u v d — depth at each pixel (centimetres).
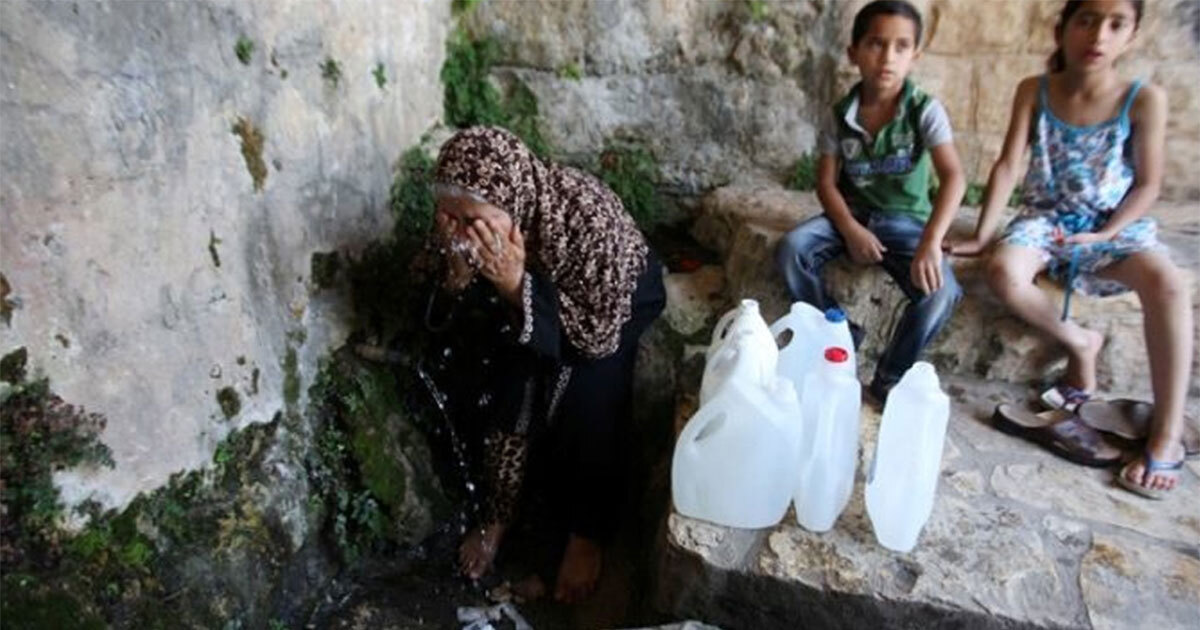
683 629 158
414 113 244
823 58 261
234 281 166
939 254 199
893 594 157
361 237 210
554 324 189
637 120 275
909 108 204
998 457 196
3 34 115
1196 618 153
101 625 136
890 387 211
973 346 223
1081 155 201
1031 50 252
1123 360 213
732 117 272
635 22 262
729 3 259
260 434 179
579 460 210
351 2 197
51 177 125
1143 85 192
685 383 225
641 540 226
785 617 165
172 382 153
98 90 130
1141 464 187
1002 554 166
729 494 169
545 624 208
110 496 143
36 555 132
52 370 130
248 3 161
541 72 270
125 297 140
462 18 266
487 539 218
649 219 279
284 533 181
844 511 178
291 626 185
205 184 155
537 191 185
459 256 190
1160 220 243
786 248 219
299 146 182
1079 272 205
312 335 195
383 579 209
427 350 225
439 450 229
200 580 157
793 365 189
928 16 256
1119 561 165
